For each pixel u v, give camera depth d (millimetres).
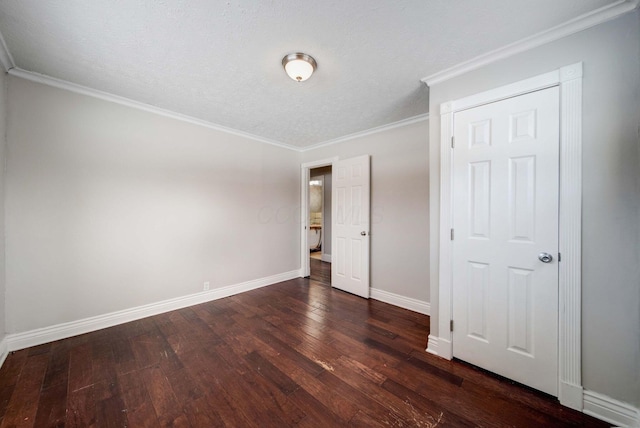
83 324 2234
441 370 1752
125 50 1659
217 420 1326
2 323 1848
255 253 3613
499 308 1675
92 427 1275
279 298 3213
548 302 1495
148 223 2605
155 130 2641
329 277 4262
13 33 1488
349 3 1271
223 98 2369
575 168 1410
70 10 1305
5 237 1890
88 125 2244
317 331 2318
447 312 1894
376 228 3219
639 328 1260
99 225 2312
